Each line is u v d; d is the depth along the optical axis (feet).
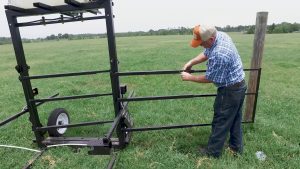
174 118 18.42
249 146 14.21
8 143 15.74
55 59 65.92
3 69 51.24
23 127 17.88
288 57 54.39
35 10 12.69
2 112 21.58
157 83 30.30
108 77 35.63
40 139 15.06
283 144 14.23
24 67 13.88
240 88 11.92
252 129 16.14
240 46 82.33
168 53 65.51
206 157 13.17
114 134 16.26
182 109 20.30
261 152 13.70
